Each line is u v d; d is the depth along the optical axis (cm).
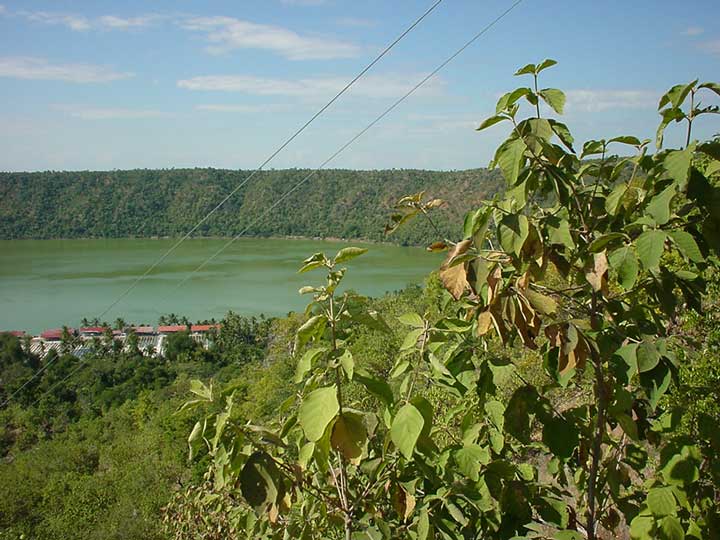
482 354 213
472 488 207
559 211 205
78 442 2944
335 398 181
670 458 199
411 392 208
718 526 202
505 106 188
